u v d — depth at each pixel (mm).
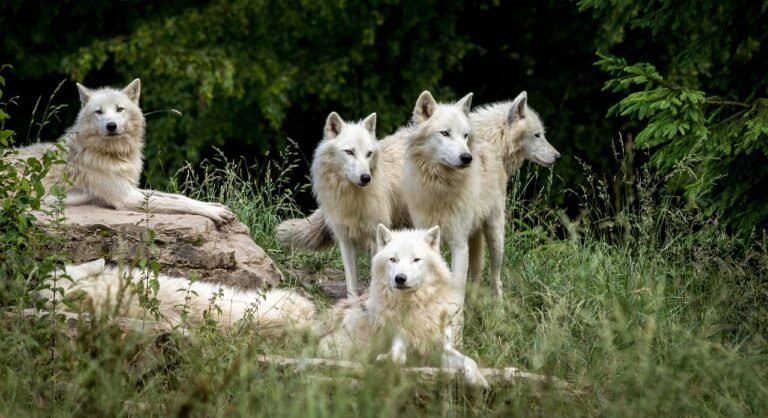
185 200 20141
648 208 20281
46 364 13094
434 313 15375
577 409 13336
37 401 12352
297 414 11805
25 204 15172
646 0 22297
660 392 12766
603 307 17344
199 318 16156
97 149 20203
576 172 37469
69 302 13695
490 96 41375
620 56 37844
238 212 23094
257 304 16578
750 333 16406
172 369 14070
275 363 13297
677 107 19406
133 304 15641
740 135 19531
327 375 13391
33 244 15094
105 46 33875
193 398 12156
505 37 40375
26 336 12758
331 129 19703
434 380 13703
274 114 34531
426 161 18641
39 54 35281
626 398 13000
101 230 18016
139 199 20172
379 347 14562
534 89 39219
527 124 21703
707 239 19953
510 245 21781
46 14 34688
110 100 20281
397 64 37125
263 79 34188
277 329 16234
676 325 15719
